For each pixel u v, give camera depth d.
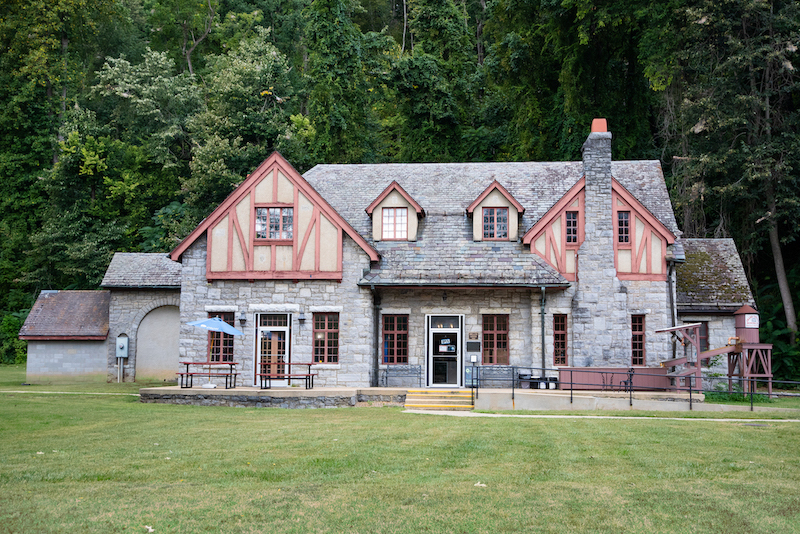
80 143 45.31
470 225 25.33
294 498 8.81
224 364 23.05
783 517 8.23
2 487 9.20
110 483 9.54
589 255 23.47
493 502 8.73
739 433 14.50
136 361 30.03
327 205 23.66
